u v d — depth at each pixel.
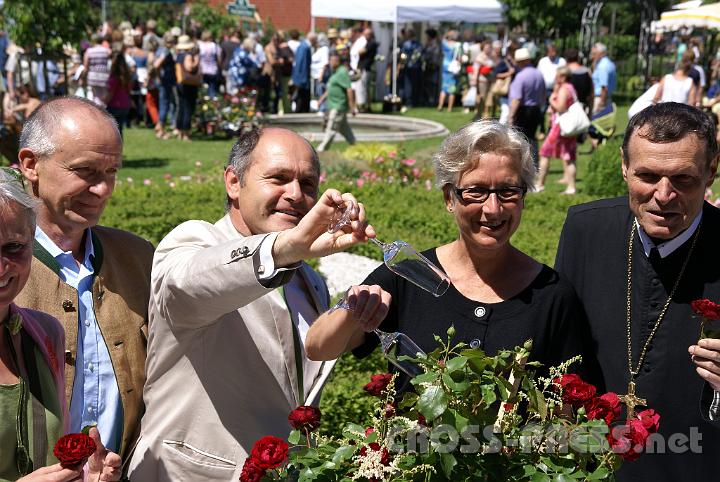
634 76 27.56
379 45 25.33
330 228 2.21
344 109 15.79
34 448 2.29
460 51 23.12
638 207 2.74
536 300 2.71
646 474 2.85
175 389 2.67
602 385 2.95
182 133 17.30
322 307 2.85
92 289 2.90
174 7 31.50
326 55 22.45
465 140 2.61
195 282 2.35
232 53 21.66
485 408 2.12
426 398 2.02
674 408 2.84
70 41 13.82
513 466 2.11
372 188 11.36
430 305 2.73
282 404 2.69
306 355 2.70
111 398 2.86
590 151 16.33
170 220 9.02
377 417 2.45
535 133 13.46
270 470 2.25
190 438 2.65
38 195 2.84
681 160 2.60
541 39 24.73
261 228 2.69
